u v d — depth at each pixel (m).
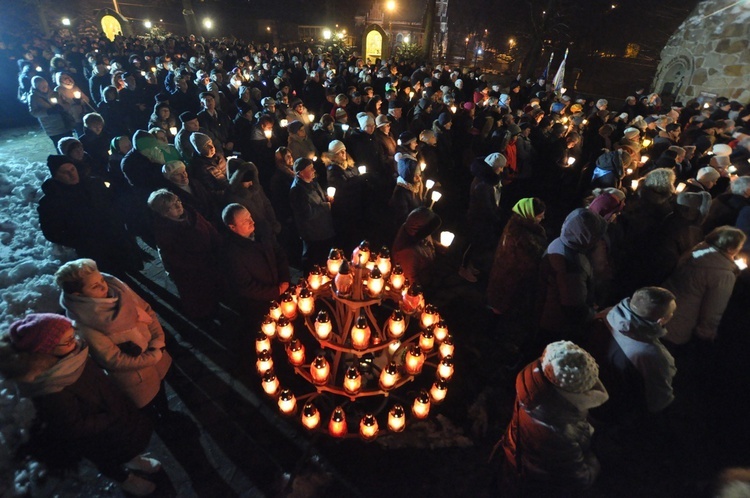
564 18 20.86
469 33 28.09
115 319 2.46
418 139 7.51
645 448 3.24
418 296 2.85
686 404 3.61
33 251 5.41
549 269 3.16
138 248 5.31
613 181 5.66
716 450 3.23
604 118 8.54
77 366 2.12
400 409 2.75
